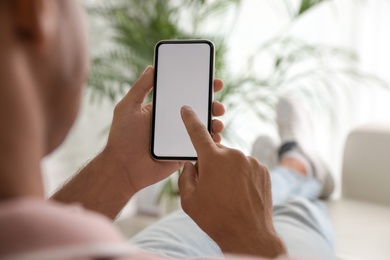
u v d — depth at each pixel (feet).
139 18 7.04
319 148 7.77
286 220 3.60
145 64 6.64
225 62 6.75
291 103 6.77
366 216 4.79
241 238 1.51
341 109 7.59
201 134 1.53
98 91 7.09
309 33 7.60
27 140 0.85
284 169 5.32
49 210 0.80
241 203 1.49
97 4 7.45
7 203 0.81
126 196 2.29
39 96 0.89
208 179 1.49
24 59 0.85
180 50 2.28
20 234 0.75
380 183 5.25
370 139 5.32
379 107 7.35
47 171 7.11
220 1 6.82
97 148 7.87
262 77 7.84
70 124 1.04
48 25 0.87
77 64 0.97
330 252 3.43
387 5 7.16
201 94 2.26
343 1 7.38
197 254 2.91
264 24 7.82
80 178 2.25
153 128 2.24
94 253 0.76
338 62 7.54
